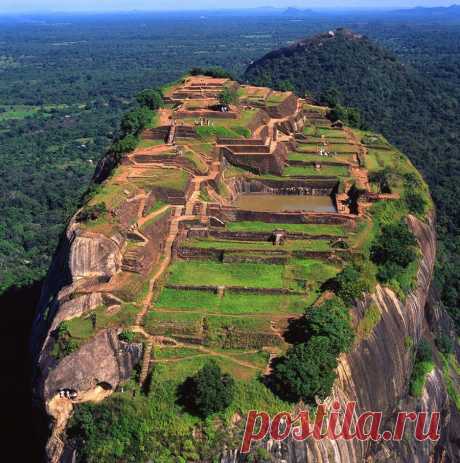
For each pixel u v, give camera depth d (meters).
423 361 72.88
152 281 65.31
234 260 69.88
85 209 70.44
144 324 57.78
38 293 101.88
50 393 52.88
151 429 49.62
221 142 102.25
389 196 86.38
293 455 48.84
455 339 92.00
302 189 96.06
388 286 68.00
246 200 94.12
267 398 50.31
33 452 64.88
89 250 63.78
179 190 81.50
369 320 61.31
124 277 64.19
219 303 61.72
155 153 94.62
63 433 51.84
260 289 63.41
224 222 80.44
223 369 52.94
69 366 53.56
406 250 70.25
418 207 88.62
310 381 49.25
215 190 88.50
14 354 84.19
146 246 68.94
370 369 58.12
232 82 146.50
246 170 99.69
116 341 55.94
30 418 69.88
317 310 56.06
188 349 55.88
